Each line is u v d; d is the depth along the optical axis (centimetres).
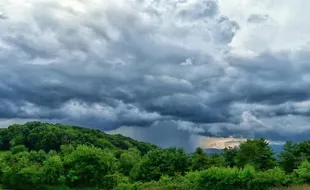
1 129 14825
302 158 7056
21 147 11319
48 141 13238
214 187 5088
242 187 5047
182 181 5894
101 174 7100
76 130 15575
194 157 7775
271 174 5191
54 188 6819
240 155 7394
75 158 7150
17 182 6625
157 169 7581
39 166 7231
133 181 7488
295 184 5012
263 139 7488
